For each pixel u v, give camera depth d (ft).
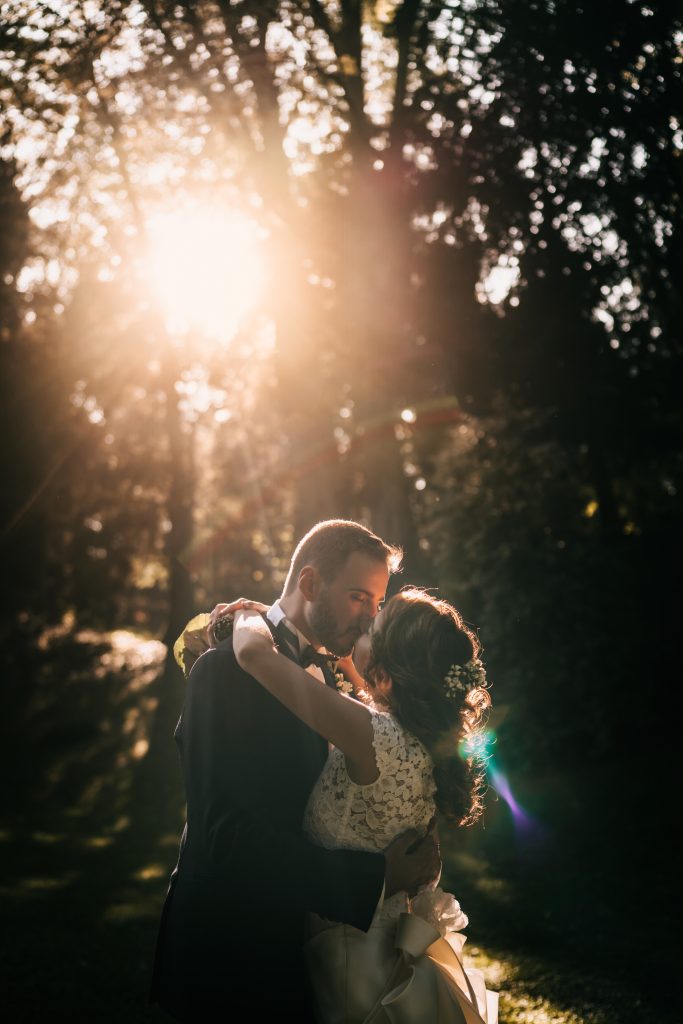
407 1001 8.55
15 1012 16.21
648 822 26.23
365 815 8.71
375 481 50.34
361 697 10.28
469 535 36.55
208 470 76.23
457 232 31.99
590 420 31.99
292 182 39.68
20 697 69.00
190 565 67.21
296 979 8.66
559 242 30.01
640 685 32.04
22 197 39.32
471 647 9.02
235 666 8.90
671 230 28.25
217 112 36.94
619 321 30.48
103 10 30.68
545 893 22.49
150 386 58.70
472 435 38.19
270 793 8.74
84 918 22.66
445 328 32.37
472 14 29.48
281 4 33.96
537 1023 14.87
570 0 26.91
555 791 29.94
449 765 9.00
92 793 43.45
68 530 71.72
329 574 9.09
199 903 8.75
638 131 27.58
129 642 95.76
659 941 18.70
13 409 52.37
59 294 49.11
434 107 32.60
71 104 33.24
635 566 32.81
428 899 9.18
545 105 29.01
